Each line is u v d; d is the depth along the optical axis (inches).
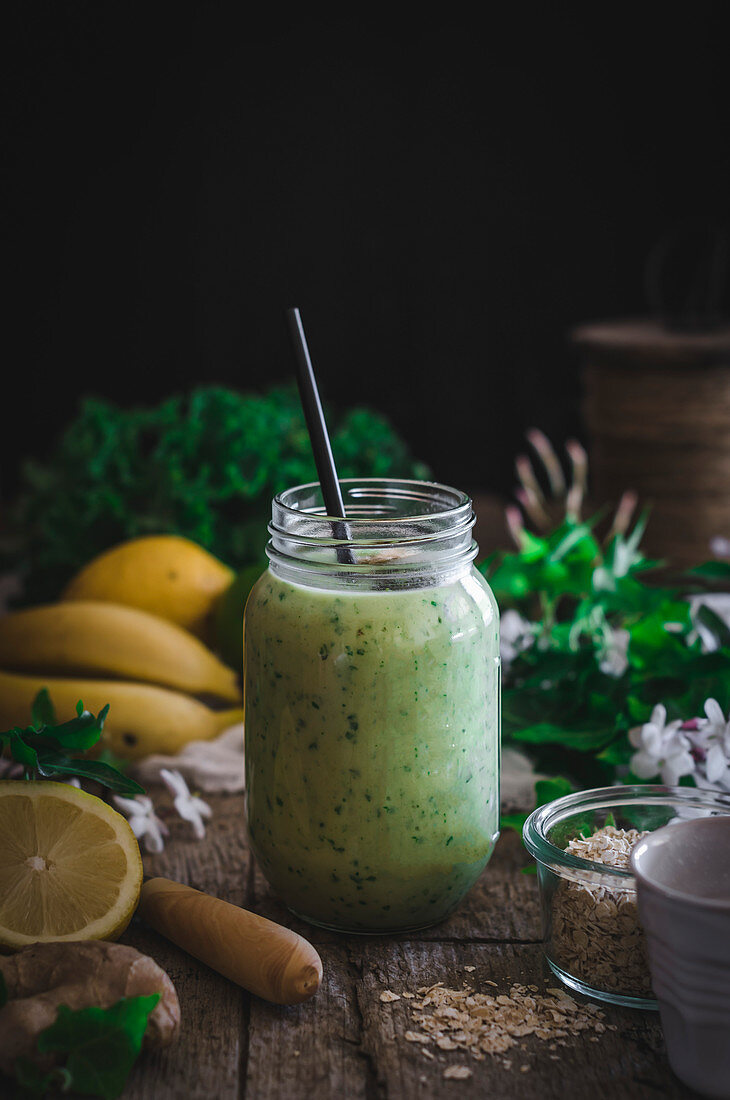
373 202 61.4
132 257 61.4
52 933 22.3
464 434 64.8
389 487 24.3
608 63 59.4
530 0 59.1
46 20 58.4
